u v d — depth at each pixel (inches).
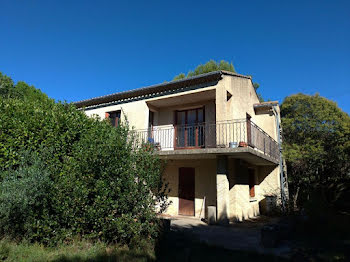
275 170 551.5
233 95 437.1
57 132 258.5
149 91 465.7
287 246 262.1
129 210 222.5
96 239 217.2
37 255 181.2
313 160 576.1
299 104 621.9
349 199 556.7
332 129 575.2
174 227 351.6
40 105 292.0
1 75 783.7
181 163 487.2
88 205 214.5
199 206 453.1
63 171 231.1
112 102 524.7
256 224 394.9
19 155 231.5
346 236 308.2
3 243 196.1
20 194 195.3
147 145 251.4
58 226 214.5
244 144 374.0
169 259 203.3
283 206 488.4
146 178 227.1
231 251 237.0
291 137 618.8
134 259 189.0
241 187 442.9
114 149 226.8
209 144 450.9
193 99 462.6
